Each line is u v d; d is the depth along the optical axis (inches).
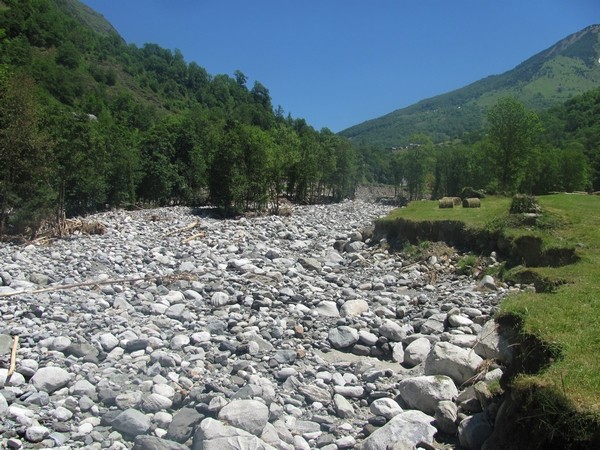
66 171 1218.6
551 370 243.0
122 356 400.8
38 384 332.5
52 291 568.4
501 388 290.0
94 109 4111.7
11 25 4849.9
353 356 444.5
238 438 262.8
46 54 5004.9
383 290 685.9
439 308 568.4
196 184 2357.3
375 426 311.7
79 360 385.4
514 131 1863.9
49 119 1247.5
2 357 367.6
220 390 340.8
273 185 2079.2
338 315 550.3
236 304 561.9
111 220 1445.6
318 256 945.5
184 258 850.8
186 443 284.7
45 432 280.7
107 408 320.5
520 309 331.6
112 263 763.4
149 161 2193.7
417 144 3668.8
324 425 317.1
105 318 480.1
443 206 1090.7
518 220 775.7
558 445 210.5
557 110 5536.4
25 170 1030.4
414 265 808.9
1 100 1032.2
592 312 308.8
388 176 5319.9
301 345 454.6
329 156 3024.1
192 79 7465.6
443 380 328.5
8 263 700.0
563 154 2623.0
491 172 2042.3
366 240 1013.2
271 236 1224.8
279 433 295.1
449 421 296.5
